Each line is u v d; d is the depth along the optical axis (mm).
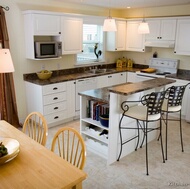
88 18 4938
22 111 4496
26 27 4113
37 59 4125
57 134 2033
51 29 4223
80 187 1571
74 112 4676
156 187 2609
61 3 4676
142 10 5641
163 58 5508
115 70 5648
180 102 3309
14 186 1438
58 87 4254
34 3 4262
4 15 3803
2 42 3850
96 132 3262
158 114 2914
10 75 4023
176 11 5074
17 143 1932
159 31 5172
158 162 3141
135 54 6105
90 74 5035
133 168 2994
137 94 3264
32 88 4230
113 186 2625
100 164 3084
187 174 2865
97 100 3170
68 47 4609
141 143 3553
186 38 4746
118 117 3027
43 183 1470
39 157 1788
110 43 5742
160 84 3123
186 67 5152
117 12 6008
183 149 3500
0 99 3988
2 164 1670
